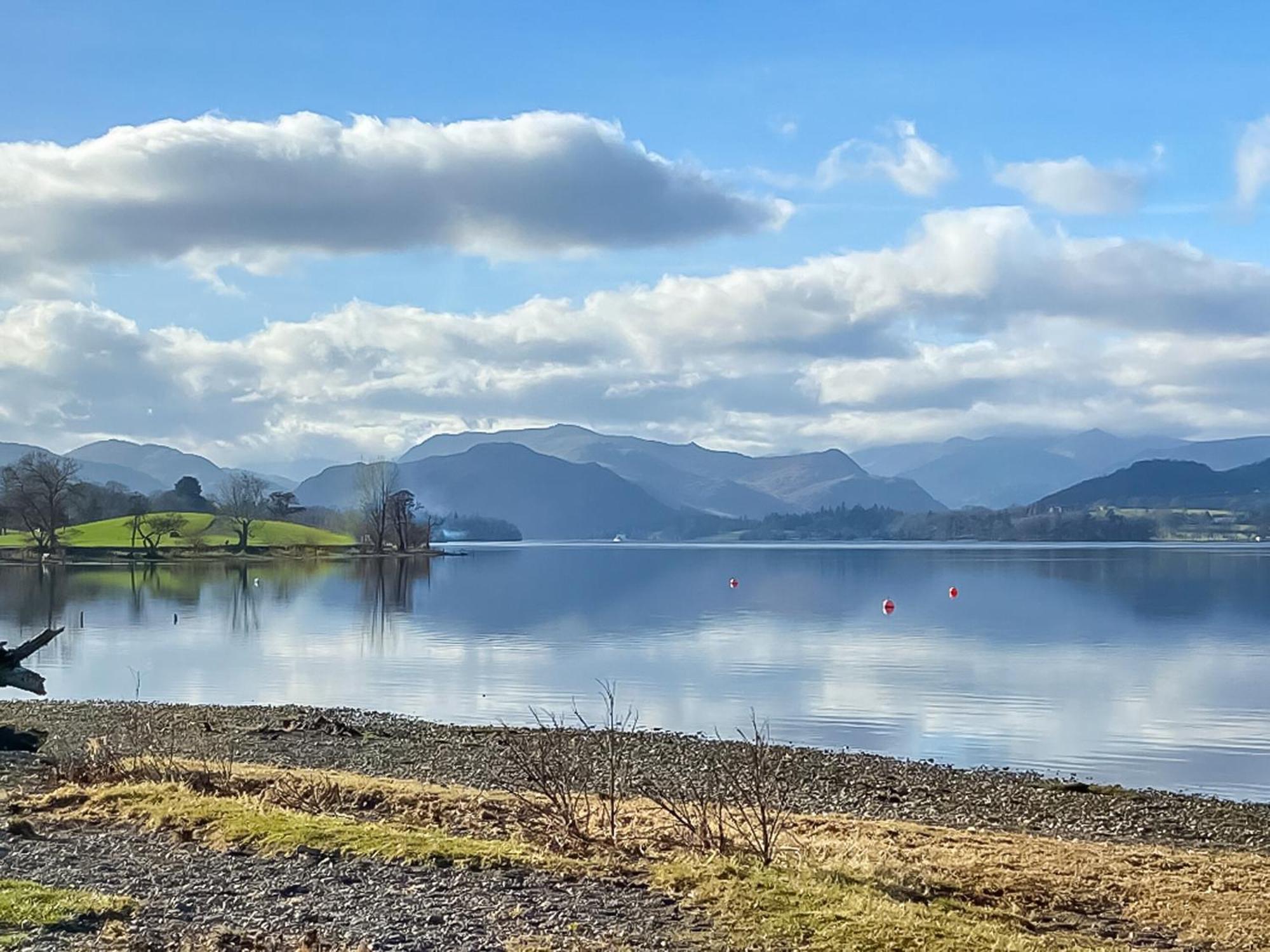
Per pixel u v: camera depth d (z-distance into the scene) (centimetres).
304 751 2838
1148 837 2122
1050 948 1084
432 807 1727
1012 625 6975
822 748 3127
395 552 18212
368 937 1002
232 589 10656
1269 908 1373
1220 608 8262
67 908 1034
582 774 2516
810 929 1051
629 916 1083
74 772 1906
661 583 12238
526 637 6372
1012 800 2414
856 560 19038
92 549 14662
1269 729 3469
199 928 1008
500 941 1001
